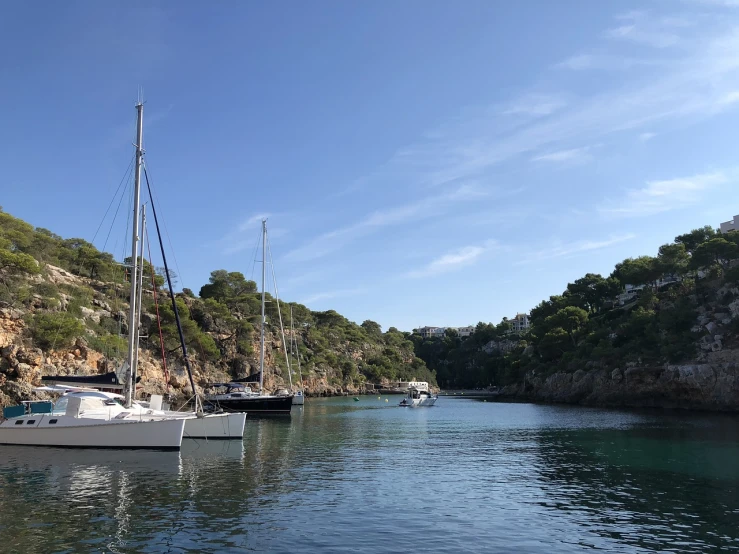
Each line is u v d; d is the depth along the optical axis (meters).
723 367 69.75
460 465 27.39
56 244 92.31
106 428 30.27
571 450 33.12
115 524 16.12
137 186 33.91
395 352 179.25
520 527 16.28
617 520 17.08
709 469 26.14
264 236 70.31
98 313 75.12
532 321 148.00
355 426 49.09
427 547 14.36
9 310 56.81
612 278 134.25
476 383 191.88
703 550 14.34
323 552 13.86
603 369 90.88
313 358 134.88
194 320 94.38
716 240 91.69
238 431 35.94
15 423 31.69
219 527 15.91
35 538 14.82
